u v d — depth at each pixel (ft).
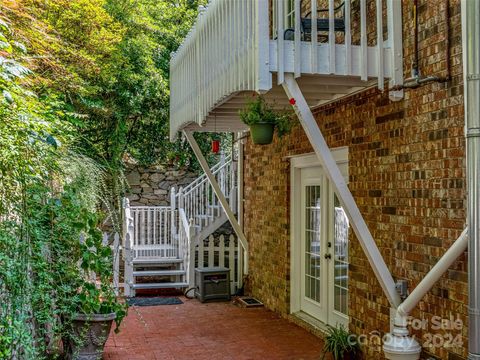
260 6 14.14
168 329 22.40
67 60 25.34
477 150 9.59
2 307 11.38
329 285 21.45
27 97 14.79
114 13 34.06
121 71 33.60
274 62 14.29
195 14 42.06
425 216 14.15
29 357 12.00
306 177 23.57
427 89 14.08
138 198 40.27
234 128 26.99
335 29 15.67
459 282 12.84
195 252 32.40
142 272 30.32
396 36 14.90
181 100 24.79
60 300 15.17
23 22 17.99
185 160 41.01
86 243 15.81
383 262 14.93
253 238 28.63
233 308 26.63
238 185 30.91
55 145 13.29
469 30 9.78
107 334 17.08
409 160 14.83
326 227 21.72
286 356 18.65
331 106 19.52
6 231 11.56
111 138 34.99
